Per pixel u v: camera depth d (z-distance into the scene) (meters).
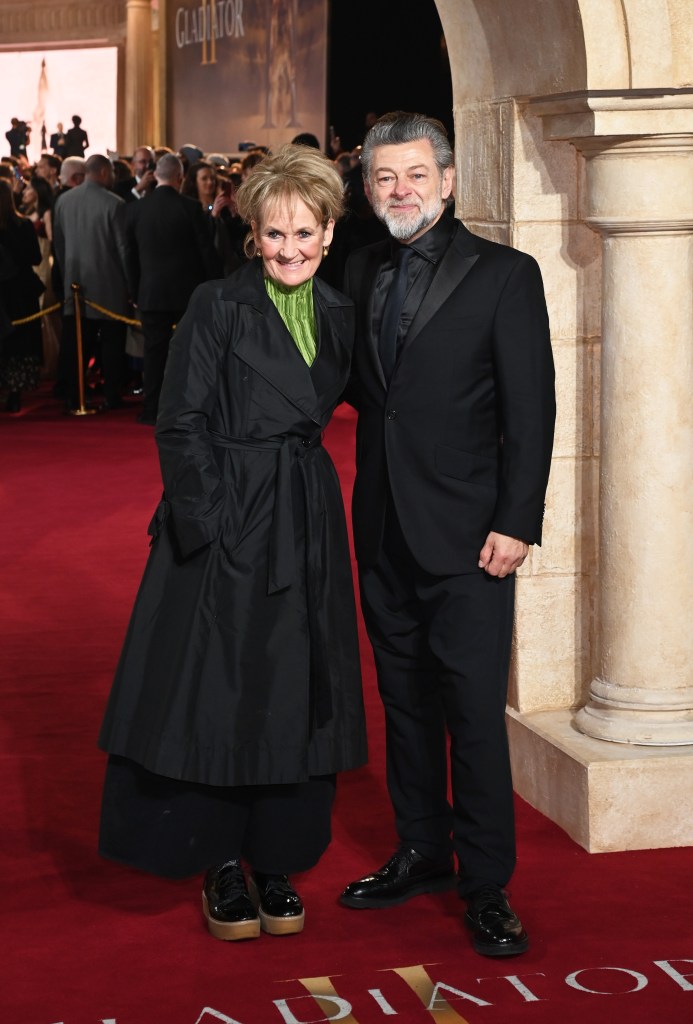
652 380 3.89
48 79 28.25
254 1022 2.96
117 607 6.29
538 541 3.29
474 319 3.25
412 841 3.58
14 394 11.83
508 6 3.86
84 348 11.97
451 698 3.34
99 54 27.50
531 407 3.23
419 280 3.31
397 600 3.46
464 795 3.36
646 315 3.86
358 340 3.37
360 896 3.51
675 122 3.67
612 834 3.84
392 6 17.72
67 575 6.81
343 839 3.96
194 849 3.35
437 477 3.30
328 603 3.29
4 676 5.36
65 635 5.88
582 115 3.73
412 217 3.22
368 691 5.21
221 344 3.25
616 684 4.04
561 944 3.31
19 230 11.44
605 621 4.05
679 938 3.34
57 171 14.80
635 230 3.82
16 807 4.16
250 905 3.35
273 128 20.09
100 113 27.70
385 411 3.34
